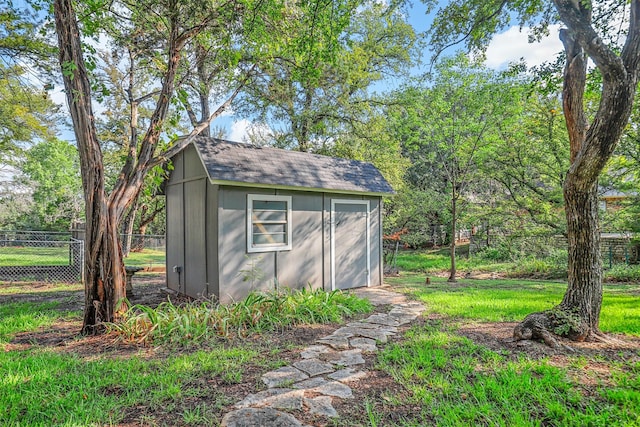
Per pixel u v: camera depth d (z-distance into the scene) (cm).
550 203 1214
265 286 713
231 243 672
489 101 955
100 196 479
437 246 2094
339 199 857
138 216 2198
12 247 1530
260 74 812
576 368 330
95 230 478
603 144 362
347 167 927
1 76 895
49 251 1502
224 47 684
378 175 978
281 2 625
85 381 316
